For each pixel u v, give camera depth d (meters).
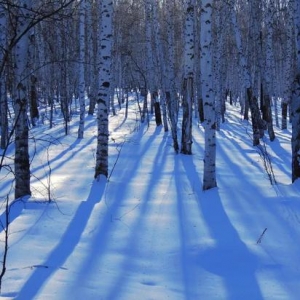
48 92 25.80
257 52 18.17
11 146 14.13
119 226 6.32
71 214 6.83
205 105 8.45
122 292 4.23
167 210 7.14
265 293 4.36
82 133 16.42
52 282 4.34
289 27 20.66
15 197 7.90
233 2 16.89
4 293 4.05
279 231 6.01
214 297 4.25
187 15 12.84
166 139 16.67
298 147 8.41
